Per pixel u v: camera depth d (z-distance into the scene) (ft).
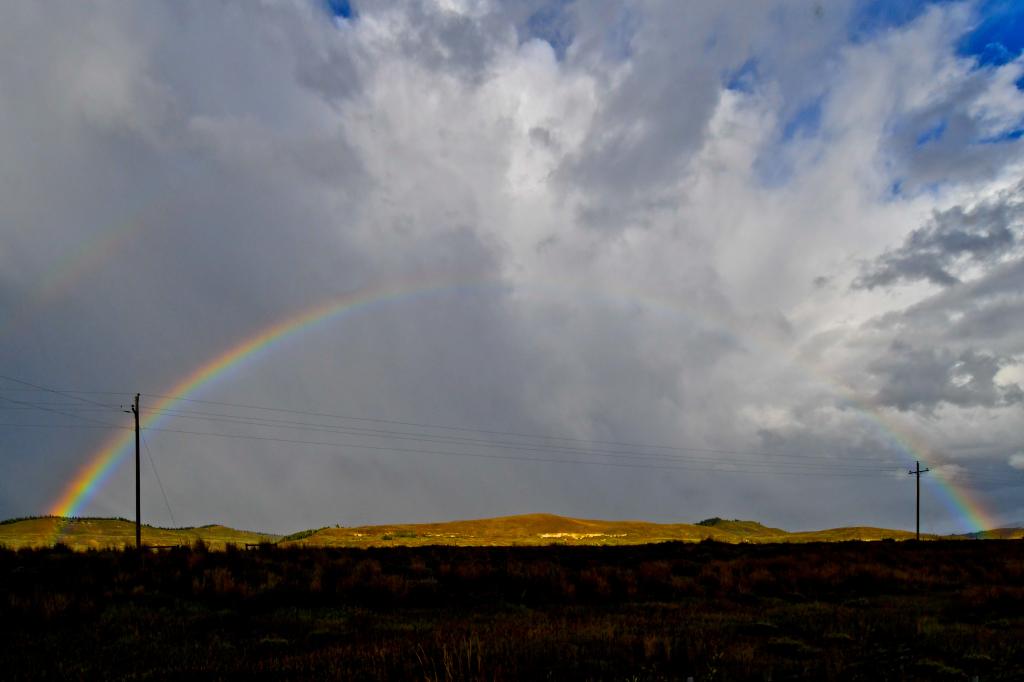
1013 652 47.70
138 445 164.86
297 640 54.54
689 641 48.34
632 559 125.08
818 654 47.75
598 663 43.11
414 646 48.08
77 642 52.65
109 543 197.47
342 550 123.34
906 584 96.17
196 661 46.37
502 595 82.23
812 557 126.82
